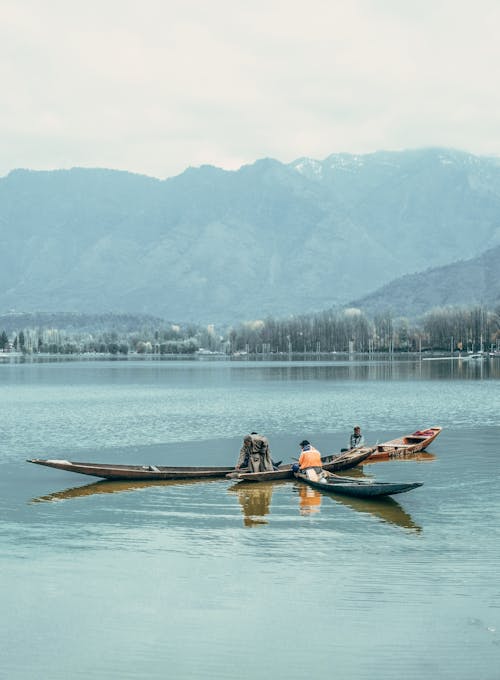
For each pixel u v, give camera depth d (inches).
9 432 3491.6
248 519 1739.7
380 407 4655.5
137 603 1217.4
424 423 3698.3
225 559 1423.5
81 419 4104.3
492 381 7706.7
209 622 1146.0
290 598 1224.8
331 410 4495.6
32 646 1079.0
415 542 1524.4
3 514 1800.0
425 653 1042.1
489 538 1547.7
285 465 2326.5
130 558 1437.0
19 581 1316.4
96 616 1171.3
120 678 995.9
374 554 1441.9
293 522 1706.4
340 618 1149.1
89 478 2266.2
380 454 2564.0
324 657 1037.8
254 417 4128.9
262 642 1081.4
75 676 1000.2
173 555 1453.0
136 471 2214.6
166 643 1082.7
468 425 3567.9
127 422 3922.2
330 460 2465.6
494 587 1259.2
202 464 2578.7
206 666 1022.4
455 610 1170.0
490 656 1033.5
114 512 1815.9
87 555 1459.2
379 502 1902.1
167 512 1815.9
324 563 1391.5
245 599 1224.8
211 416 4217.5
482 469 2340.1
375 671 1002.7
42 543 1544.0
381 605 1192.2
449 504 1860.2
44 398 5940.0
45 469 2440.9
